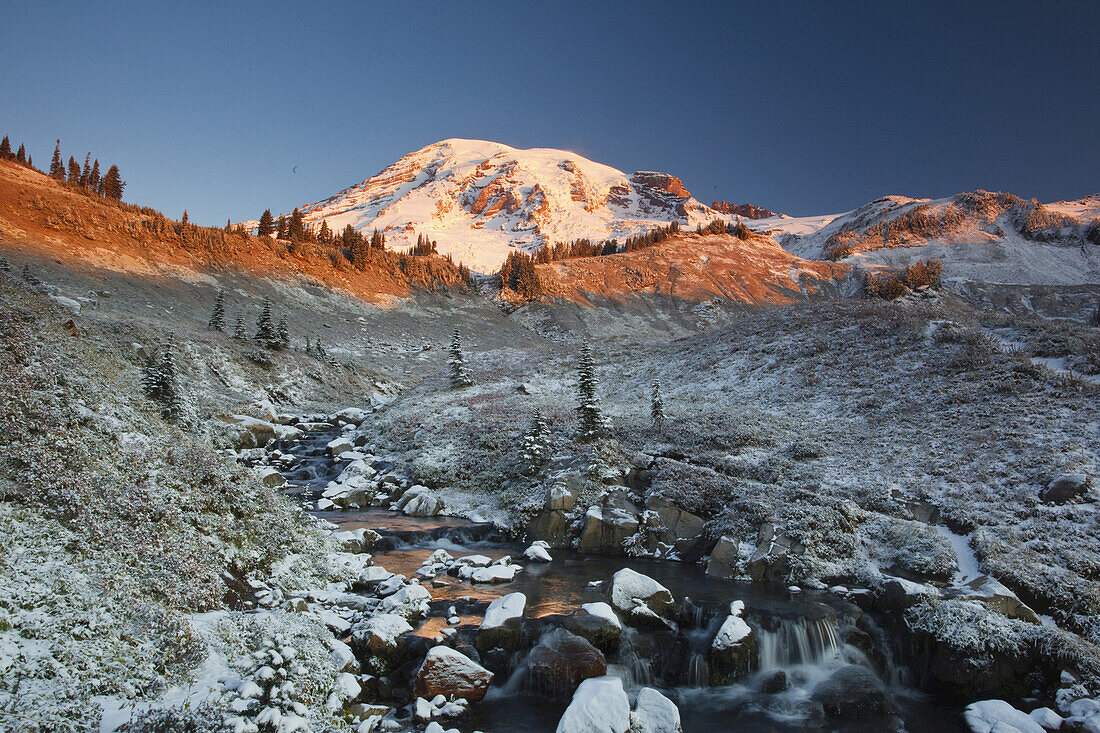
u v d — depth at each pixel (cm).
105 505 1261
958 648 1327
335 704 1019
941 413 2755
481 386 4759
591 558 2053
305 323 9756
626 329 14025
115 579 1090
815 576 1761
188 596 1170
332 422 4362
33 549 1051
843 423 2931
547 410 3556
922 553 1750
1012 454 2233
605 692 1060
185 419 2528
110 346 3209
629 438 2934
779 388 3647
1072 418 2383
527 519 2328
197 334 5053
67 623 928
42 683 795
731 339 4866
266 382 4875
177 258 10200
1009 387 2772
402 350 9669
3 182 9519
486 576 1728
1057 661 1277
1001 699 1256
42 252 7900
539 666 1206
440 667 1155
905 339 3769
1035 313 15188
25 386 1448
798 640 1405
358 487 2719
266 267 11688
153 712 821
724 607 1496
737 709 1217
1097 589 1489
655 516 2181
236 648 1067
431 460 3034
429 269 15388
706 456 2591
